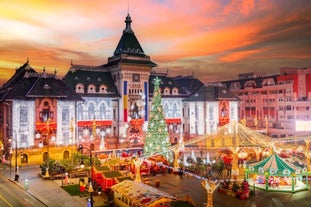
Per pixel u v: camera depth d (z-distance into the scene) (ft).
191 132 328.90
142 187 131.85
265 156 221.05
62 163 197.57
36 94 244.01
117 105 303.48
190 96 334.24
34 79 256.11
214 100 316.40
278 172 158.40
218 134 282.97
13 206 140.46
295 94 327.26
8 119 249.75
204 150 290.97
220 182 162.81
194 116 326.65
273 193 156.15
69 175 189.88
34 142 244.83
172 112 333.62
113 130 300.81
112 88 302.45
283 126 335.26
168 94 332.60
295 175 156.76
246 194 148.56
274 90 347.56
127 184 138.31
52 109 252.83
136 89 303.68
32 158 236.02
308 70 319.06
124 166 198.18
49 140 249.75
